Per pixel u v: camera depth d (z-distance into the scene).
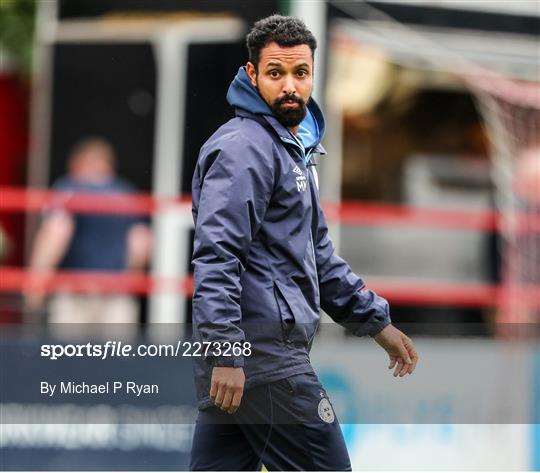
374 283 30.83
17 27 32.78
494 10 30.12
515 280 31.59
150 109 29.92
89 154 30.23
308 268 13.33
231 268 12.64
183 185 29.67
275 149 13.12
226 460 13.91
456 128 31.03
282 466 13.46
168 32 29.56
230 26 28.97
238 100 13.32
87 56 30.16
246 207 12.74
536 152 31.36
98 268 30.50
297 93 13.20
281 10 28.56
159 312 29.92
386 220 29.91
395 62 29.80
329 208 29.17
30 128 32.12
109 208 29.53
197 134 29.55
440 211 31.03
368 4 29.25
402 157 30.75
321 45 28.73
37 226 31.09
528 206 31.55
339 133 30.14
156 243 30.25
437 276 31.70
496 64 30.42
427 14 29.75
